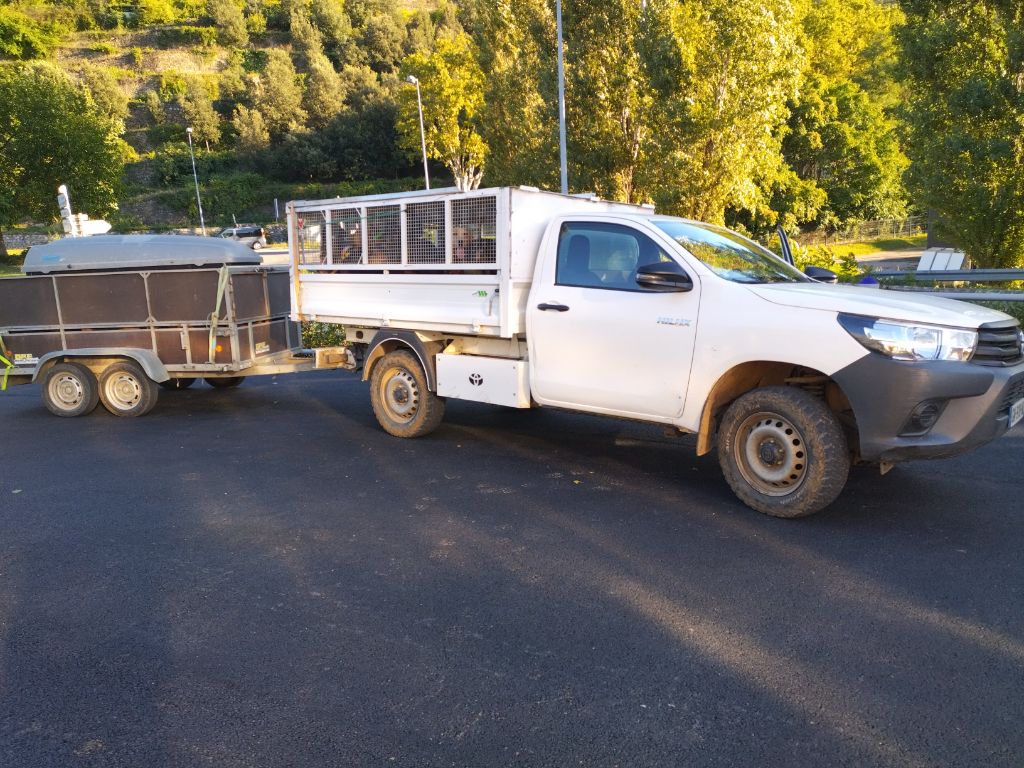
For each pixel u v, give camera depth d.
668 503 5.18
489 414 8.19
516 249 5.91
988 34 16.48
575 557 4.30
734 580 3.95
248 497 5.52
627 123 17.66
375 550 4.46
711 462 6.18
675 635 3.40
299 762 2.59
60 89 41.03
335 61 109.62
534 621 3.56
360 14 117.69
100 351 8.37
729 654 3.23
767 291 4.84
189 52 108.38
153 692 3.03
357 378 10.94
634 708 2.86
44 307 8.58
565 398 5.82
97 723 2.83
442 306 6.50
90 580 4.12
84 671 3.20
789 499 4.73
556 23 17.92
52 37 104.81
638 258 5.44
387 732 2.74
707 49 15.17
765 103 15.10
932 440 4.38
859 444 4.50
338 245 7.33
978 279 17.52
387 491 5.58
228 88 95.44
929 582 3.88
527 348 6.17
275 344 9.06
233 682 3.09
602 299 5.50
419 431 7.03
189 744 2.70
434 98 45.25
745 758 2.57
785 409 4.67
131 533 4.83
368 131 80.06
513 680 3.07
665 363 5.19
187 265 8.27
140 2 114.69
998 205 17.20
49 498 5.61
